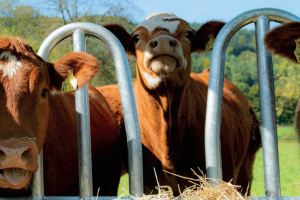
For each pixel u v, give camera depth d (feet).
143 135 13.84
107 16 40.11
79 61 9.42
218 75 9.28
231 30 9.49
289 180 32.65
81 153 9.21
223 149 13.99
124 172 17.51
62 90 9.74
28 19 41.34
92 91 15.46
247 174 18.70
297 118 11.76
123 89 9.21
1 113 8.30
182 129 13.46
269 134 9.03
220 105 9.21
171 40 12.00
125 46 14.16
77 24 9.67
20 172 8.21
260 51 9.50
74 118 12.31
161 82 12.43
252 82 123.03
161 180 13.67
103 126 14.19
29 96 8.71
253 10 9.62
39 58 9.52
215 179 8.93
